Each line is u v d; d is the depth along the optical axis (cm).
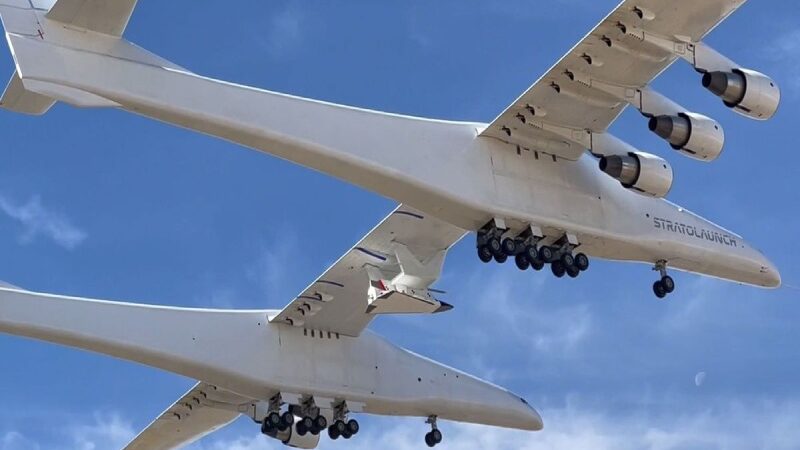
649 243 3791
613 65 3388
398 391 4547
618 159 3569
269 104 3262
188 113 3167
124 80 3136
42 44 3108
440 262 3988
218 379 4262
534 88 3434
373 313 4116
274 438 4525
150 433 4856
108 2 3123
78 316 3950
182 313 4191
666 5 3241
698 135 3484
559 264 3628
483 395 4716
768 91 3416
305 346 4412
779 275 4156
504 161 3556
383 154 3378
